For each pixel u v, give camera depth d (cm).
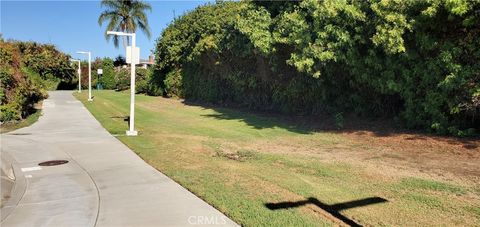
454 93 936
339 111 1384
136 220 513
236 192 620
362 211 529
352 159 835
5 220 526
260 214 520
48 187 678
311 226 478
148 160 867
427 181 655
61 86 4972
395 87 1041
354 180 678
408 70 1028
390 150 898
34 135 1253
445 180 658
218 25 2003
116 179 718
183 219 512
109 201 595
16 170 802
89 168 807
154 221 508
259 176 717
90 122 1592
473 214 512
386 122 1188
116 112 2012
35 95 2120
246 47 1603
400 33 956
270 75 1672
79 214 543
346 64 1173
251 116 1684
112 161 866
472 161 762
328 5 1076
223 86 2256
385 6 977
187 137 1189
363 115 1295
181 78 2755
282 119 1528
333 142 1036
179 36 2673
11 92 1647
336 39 1099
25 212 555
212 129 1359
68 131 1338
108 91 4144
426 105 995
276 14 1496
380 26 986
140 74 3928
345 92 1340
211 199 585
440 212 521
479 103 899
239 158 885
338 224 485
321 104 1454
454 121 976
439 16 938
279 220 498
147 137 1194
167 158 887
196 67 2525
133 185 677
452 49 923
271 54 1467
